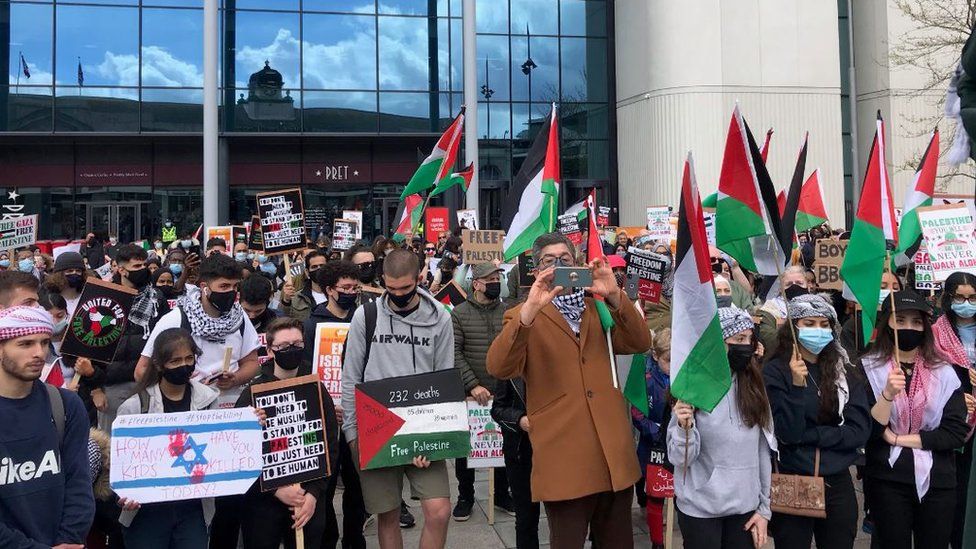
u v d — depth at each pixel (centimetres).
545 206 558
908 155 2367
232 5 2405
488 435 623
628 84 2483
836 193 2333
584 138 2609
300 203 902
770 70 2327
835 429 409
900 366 451
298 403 449
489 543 585
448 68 2548
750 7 2325
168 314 518
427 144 2606
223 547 472
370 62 2497
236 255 1303
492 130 2569
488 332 607
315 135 2438
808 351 424
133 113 2373
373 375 477
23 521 318
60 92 2336
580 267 378
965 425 434
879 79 2430
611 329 415
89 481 347
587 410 398
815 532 421
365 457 458
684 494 402
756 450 401
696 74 2286
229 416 426
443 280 979
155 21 2394
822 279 774
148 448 410
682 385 383
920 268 750
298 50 2447
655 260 703
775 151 2314
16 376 320
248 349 537
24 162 2433
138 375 491
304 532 453
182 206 2498
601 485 391
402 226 1255
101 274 1027
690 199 384
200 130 2405
